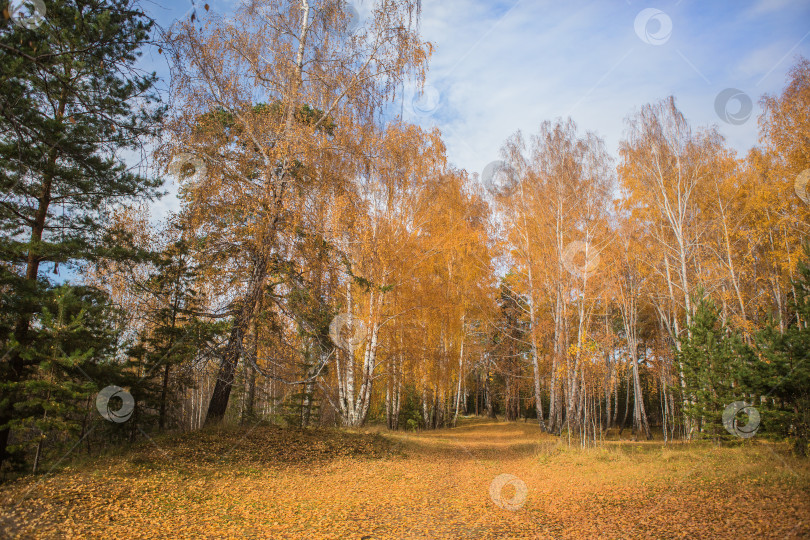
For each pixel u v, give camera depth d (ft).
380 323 59.98
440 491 31.89
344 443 45.98
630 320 81.00
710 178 65.46
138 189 36.94
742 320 59.57
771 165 59.26
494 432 82.17
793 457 32.14
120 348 39.47
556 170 63.52
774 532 18.15
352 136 43.80
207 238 39.06
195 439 38.50
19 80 25.00
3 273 29.60
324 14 42.29
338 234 41.98
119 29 24.75
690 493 26.18
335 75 42.73
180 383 46.91
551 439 61.21
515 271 76.13
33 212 34.30
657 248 71.41
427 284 62.13
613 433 92.58
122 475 28.76
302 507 26.23
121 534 20.07
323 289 43.34
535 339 70.44
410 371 70.08
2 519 20.61
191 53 35.14
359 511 26.03
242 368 46.14
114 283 50.03
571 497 28.66
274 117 41.11
